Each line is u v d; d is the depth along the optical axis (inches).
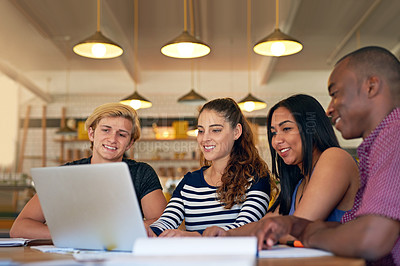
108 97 337.7
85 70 334.3
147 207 81.2
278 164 65.1
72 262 35.3
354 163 55.7
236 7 212.8
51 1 208.2
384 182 39.4
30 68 322.3
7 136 335.3
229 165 70.2
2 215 222.4
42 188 51.9
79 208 49.8
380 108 43.3
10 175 277.1
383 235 37.6
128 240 48.5
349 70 44.4
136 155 322.3
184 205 71.4
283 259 38.8
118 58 292.4
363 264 36.4
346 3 205.3
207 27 239.8
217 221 68.4
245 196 68.0
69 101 339.0
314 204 51.3
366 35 245.8
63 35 253.9
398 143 40.6
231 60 304.2
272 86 319.9
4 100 337.4
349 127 45.1
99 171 46.1
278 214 64.9
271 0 203.9
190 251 36.8
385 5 206.7
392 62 43.6
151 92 335.0
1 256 46.7
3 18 231.9
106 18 228.5
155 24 237.3
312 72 314.7
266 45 146.8
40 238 71.6
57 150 337.1
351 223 39.6
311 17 220.5
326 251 42.4
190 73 335.0
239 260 28.8
